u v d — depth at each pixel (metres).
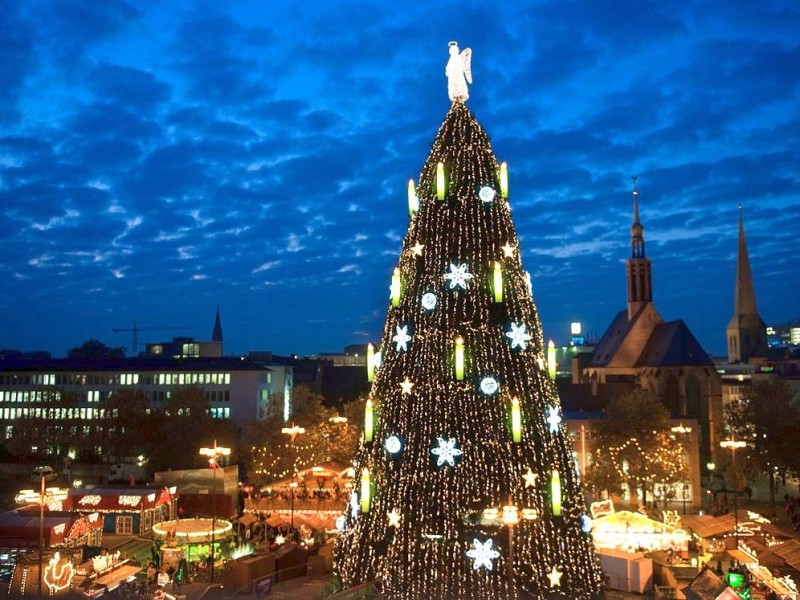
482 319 40.28
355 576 39.09
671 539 57.09
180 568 49.00
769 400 102.38
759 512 83.31
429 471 38.75
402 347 41.09
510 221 42.44
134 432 113.69
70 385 150.12
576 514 39.44
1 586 43.97
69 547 51.41
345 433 93.94
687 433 90.19
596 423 88.88
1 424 148.88
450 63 44.06
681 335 131.62
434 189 42.62
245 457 102.38
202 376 148.25
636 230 166.12
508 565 35.81
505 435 38.97
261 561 47.44
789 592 43.34
